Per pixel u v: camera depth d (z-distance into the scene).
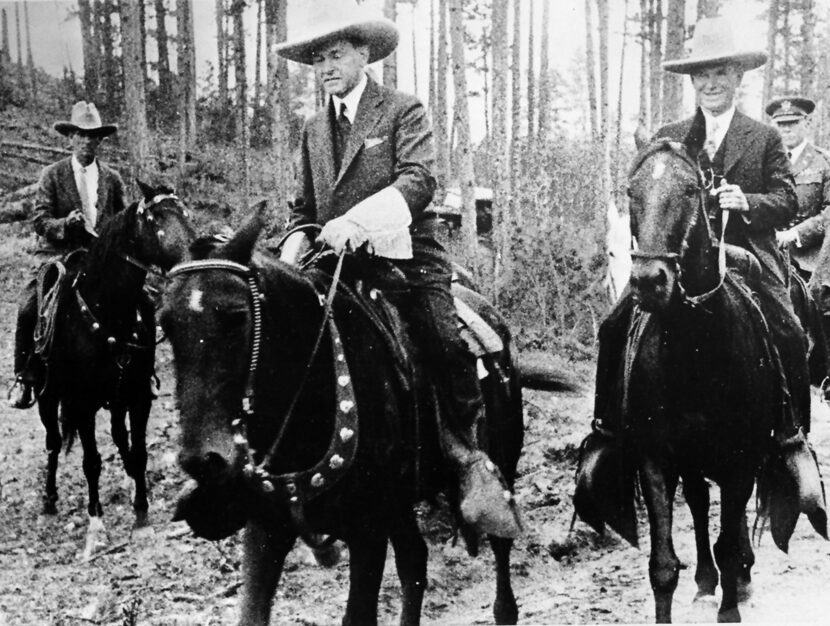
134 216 5.93
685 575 5.27
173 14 12.95
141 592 5.18
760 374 4.23
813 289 6.35
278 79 11.48
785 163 4.62
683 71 4.79
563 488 6.32
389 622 4.87
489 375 4.38
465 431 3.83
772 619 4.51
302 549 5.48
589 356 7.95
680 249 3.92
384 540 3.53
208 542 5.75
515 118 10.28
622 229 5.61
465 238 8.27
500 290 8.37
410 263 3.82
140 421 6.21
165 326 2.94
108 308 5.99
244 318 2.96
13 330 9.80
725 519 4.29
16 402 6.46
